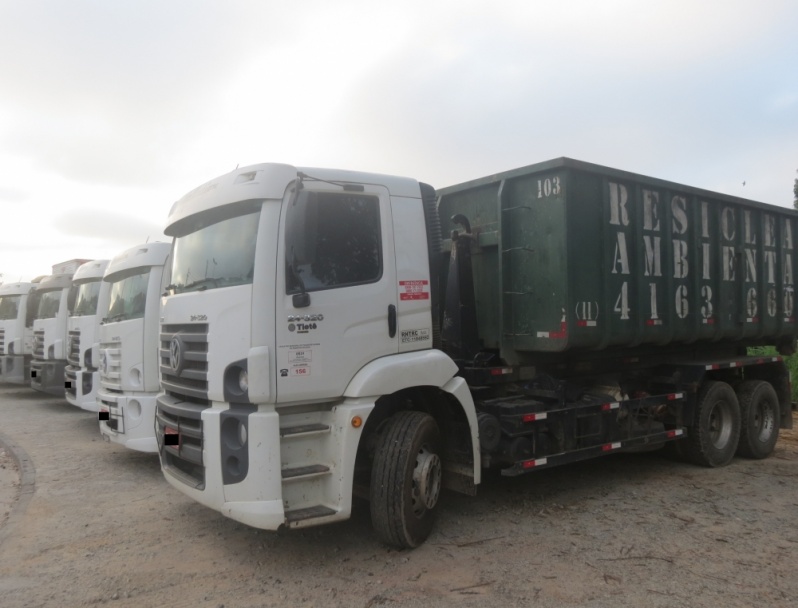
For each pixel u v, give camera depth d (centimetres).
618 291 677
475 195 701
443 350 646
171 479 548
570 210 622
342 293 509
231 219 518
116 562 517
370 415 546
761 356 941
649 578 477
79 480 775
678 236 769
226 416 480
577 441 673
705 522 607
